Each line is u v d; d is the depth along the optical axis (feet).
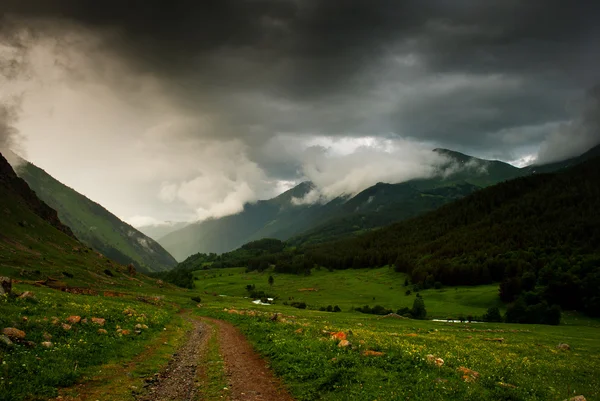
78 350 69.26
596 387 80.69
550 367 101.65
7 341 61.00
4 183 524.11
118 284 360.48
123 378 63.10
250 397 58.29
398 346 88.43
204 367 78.64
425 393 53.98
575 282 481.05
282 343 93.91
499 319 413.39
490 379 64.80
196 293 536.42
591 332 290.76
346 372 63.62
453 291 643.86
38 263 309.22
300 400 56.75
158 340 104.53
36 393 49.55
